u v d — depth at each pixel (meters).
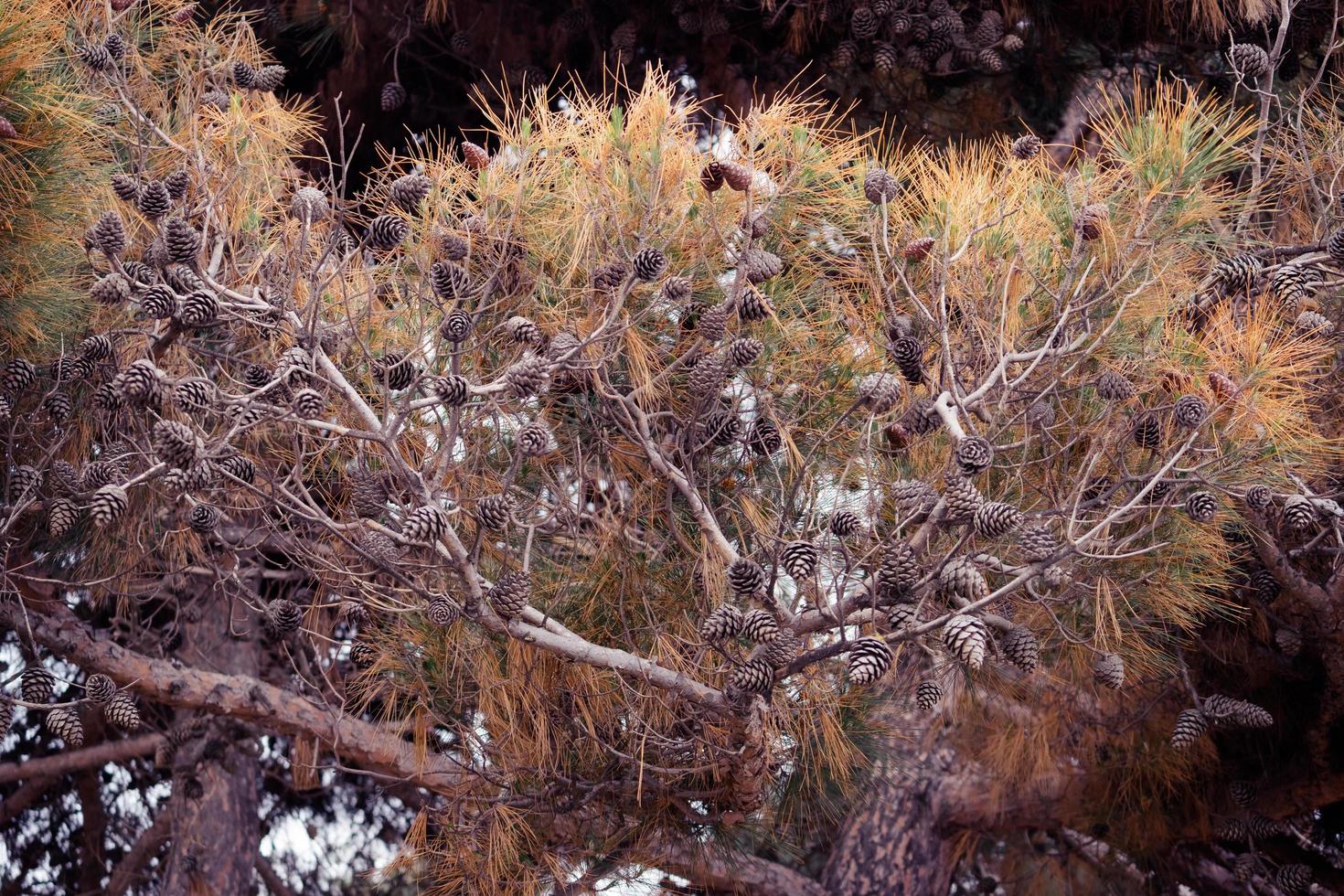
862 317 2.54
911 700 3.11
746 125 2.52
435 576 2.54
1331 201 2.82
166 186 2.40
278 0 3.87
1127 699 3.18
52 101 2.55
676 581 2.54
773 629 1.97
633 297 2.45
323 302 2.54
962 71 3.73
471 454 2.51
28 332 2.58
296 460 2.24
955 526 2.26
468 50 3.70
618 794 2.67
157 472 2.18
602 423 2.53
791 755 2.67
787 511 2.17
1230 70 3.82
